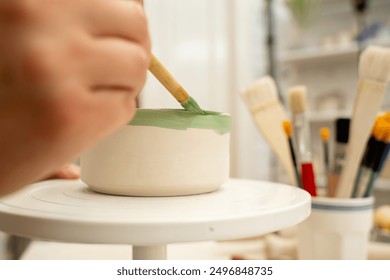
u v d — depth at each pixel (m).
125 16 0.32
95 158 0.46
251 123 1.46
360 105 0.54
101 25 0.32
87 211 0.40
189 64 1.32
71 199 0.44
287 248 0.63
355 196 0.57
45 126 0.29
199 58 1.35
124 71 0.32
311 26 1.69
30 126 0.29
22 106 0.28
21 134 0.29
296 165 0.58
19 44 0.28
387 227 0.73
